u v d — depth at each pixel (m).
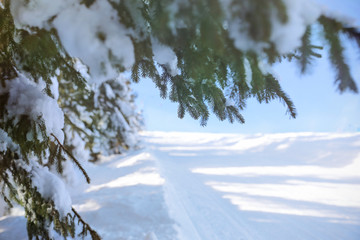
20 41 1.23
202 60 1.09
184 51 1.09
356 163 13.52
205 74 1.21
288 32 0.69
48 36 1.11
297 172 12.70
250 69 1.05
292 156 18.16
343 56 0.87
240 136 34.97
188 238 3.82
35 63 1.55
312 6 0.75
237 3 0.69
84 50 1.02
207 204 6.81
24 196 1.85
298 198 7.88
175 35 0.93
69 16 1.02
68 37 1.03
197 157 19.36
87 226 1.97
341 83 0.91
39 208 1.83
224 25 0.79
